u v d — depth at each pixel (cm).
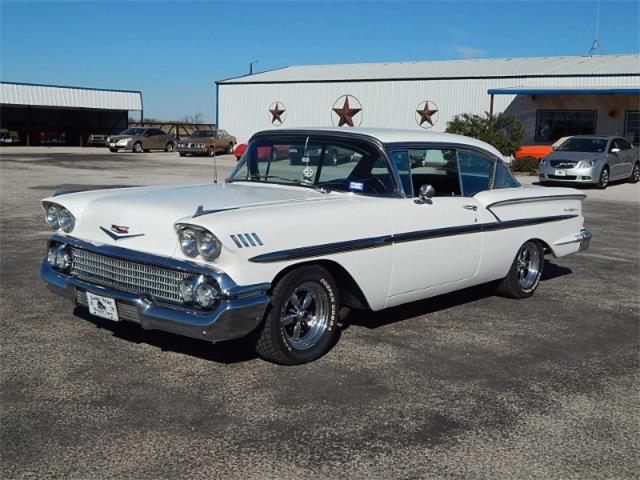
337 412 414
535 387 467
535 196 674
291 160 571
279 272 461
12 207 1281
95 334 539
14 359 484
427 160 578
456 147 607
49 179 1953
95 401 419
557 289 752
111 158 3206
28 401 417
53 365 475
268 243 449
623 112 2883
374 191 539
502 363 511
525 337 576
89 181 1920
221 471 343
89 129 4828
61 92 4419
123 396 427
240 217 445
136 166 2678
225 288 431
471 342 557
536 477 349
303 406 421
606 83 2905
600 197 1800
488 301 688
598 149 2106
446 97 3300
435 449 374
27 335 534
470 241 604
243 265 438
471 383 470
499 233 636
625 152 2173
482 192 630
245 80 3978
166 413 405
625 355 539
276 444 372
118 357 492
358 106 3584
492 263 638
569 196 723
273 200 501
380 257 524
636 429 408
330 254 488
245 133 4025
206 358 495
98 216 494
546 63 3388
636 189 2058
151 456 355
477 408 429
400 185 548
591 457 371
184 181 1986
